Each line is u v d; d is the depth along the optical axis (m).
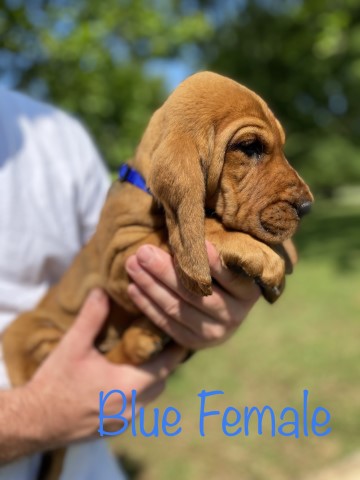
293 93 3.65
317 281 1.89
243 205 0.40
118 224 0.44
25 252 0.49
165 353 0.46
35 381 0.43
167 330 0.43
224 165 0.40
